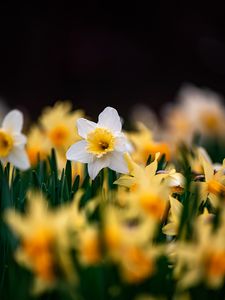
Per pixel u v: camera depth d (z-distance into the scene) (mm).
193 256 664
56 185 893
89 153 920
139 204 769
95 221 812
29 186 914
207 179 881
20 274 740
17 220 642
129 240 658
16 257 750
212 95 2369
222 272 661
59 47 5238
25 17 5219
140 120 2947
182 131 2246
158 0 5203
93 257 660
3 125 979
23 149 973
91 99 5172
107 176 1015
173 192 906
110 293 707
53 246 644
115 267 704
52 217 649
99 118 933
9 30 5227
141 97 5195
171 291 741
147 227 663
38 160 1030
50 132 1226
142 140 1121
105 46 5238
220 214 719
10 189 903
